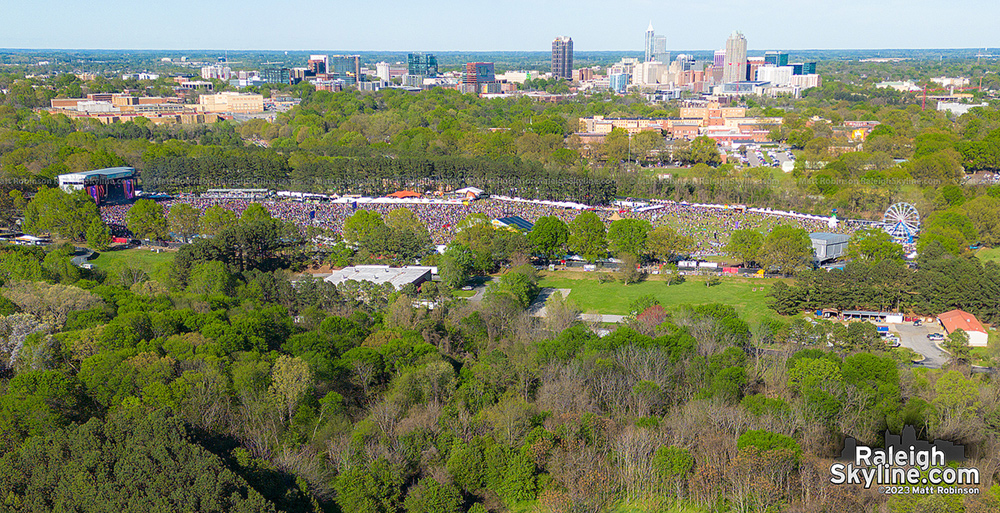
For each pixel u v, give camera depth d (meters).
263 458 192.75
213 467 171.38
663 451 198.50
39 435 192.88
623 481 196.75
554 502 187.12
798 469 191.75
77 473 170.25
